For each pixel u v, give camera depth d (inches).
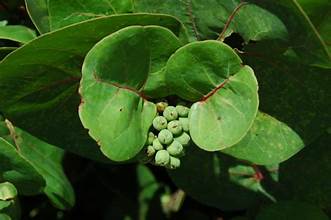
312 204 34.2
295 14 28.2
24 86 30.7
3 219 31.3
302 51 29.2
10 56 28.8
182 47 28.2
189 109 29.4
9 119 31.9
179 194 38.5
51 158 34.1
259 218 33.9
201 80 28.8
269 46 29.9
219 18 29.5
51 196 33.1
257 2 28.9
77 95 31.5
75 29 27.9
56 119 32.1
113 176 40.2
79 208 40.8
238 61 28.2
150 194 40.4
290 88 31.3
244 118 28.1
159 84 29.2
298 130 31.5
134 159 31.5
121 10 30.3
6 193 30.9
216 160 34.4
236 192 34.9
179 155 29.4
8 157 31.0
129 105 28.5
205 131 28.9
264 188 34.9
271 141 31.6
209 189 34.9
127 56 27.9
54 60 29.6
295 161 34.6
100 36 28.5
